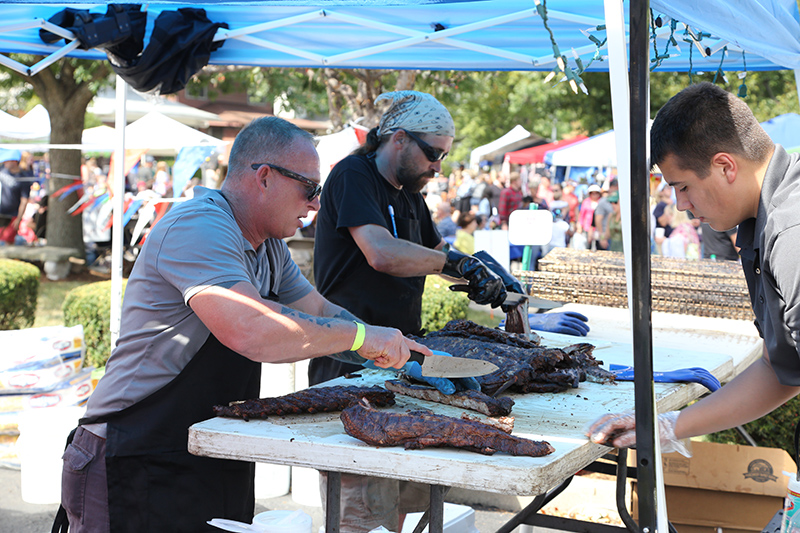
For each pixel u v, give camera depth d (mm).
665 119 1973
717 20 2797
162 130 7754
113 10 3625
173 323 2164
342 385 2502
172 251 2092
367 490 2842
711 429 2113
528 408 2299
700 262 5359
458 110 23828
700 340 4102
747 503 3439
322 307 2635
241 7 3707
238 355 2264
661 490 1773
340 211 3023
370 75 8664
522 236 4258
